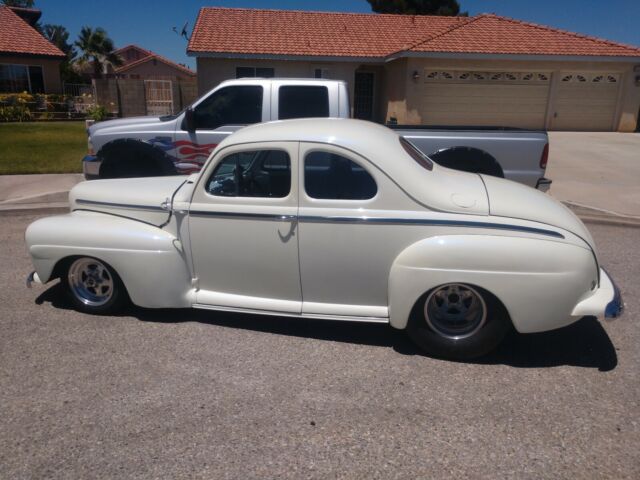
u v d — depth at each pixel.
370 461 2.90
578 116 20.30
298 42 20.92
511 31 20.67
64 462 2.86
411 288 3.78
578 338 4.35
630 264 6.17
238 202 4.05
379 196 3.82
